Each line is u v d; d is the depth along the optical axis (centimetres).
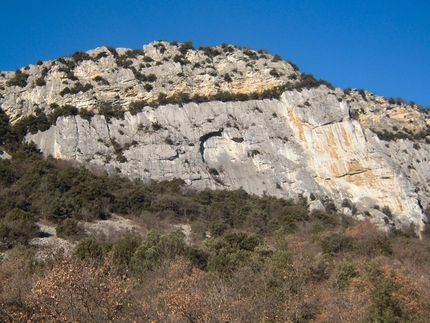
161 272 3606
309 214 6975
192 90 8906
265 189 7600
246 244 4806
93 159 7562
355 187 7875
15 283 3123
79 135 7831
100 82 8744
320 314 3397
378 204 7656
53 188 6094
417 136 9562
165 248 4122
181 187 7256
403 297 3353
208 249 4534
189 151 7862
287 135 8394
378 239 5450
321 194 7594
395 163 8256
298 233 5972
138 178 7256
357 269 4000
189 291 2959
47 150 7681
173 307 2702
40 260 4103
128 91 8638
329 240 5344
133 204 6353
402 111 10119
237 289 3338
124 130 8088
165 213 6375
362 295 3447
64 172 6500
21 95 8681
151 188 7000
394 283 3444
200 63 9500
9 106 8444
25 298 2906
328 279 4122
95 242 4316
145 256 4009
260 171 7862
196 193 7181
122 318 2747
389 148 8719
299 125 8475
